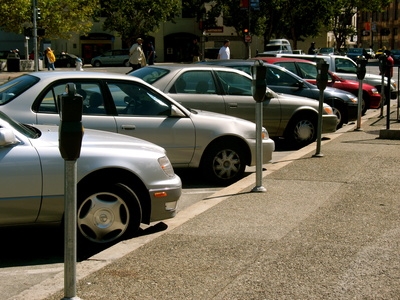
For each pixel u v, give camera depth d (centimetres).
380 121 1678
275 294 481
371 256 567
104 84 888
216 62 1487
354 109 1596
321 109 1112
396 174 949
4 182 602
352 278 512
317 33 6888
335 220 693
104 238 648
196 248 598
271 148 1019
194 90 1173
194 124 938
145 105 911
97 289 497
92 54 7156
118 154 653
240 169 984
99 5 6103
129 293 489
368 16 10212
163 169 682
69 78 875
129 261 564
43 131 670
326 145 1247
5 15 4916
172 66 1198
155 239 630
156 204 672
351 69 2091
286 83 1499
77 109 432
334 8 6769
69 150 434
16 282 568
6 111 842
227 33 7369
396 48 9406
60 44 7088
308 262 552
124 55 6331
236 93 1208
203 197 909
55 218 626
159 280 516
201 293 486
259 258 565
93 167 636
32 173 610
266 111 1280
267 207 758
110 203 645
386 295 477
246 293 484
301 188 860
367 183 887
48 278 557
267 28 6662
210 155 959
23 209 611
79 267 561
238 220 699
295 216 713
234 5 6316
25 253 661
